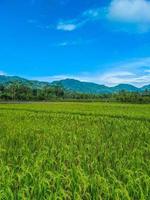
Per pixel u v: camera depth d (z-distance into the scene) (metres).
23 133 18.83
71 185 8.20
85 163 10.68
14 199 7.80
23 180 8.65
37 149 13.94
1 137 17.52
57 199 7.57
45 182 8.03
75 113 42.81
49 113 40.72
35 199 7.62
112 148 13.86
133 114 39.66
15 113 39.38
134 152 12.34
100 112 44.00
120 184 7.76
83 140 16.19
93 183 8.16
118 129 22.36
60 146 14.27
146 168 9.98
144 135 19.03
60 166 10.05
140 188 7.57
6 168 9.10
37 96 137.38
